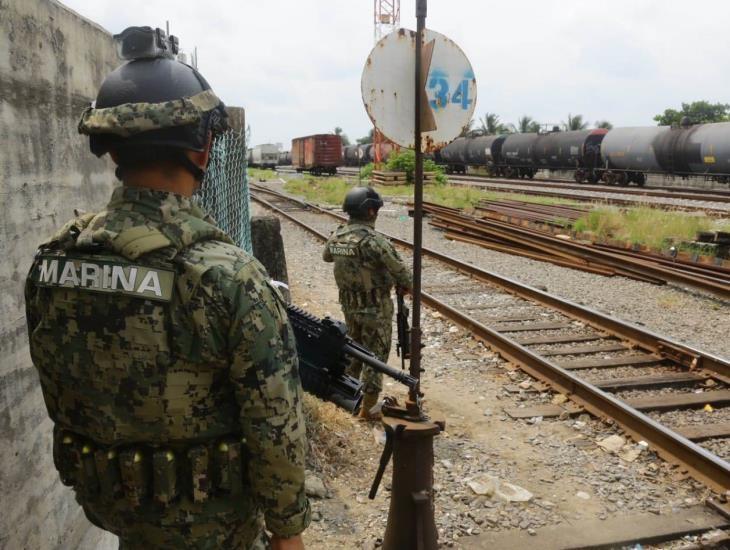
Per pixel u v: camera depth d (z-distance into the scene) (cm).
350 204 441
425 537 278
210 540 154
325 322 234
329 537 339
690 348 591
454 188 2952
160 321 138
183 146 146
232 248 148
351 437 450
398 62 283
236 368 143
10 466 196
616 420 466
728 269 978
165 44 155
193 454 146
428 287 955
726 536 334
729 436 450
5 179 198
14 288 203
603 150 3272
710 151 2652
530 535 340
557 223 1531
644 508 364
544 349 652
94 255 142
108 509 157
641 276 980
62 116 242
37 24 220
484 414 499
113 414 143
